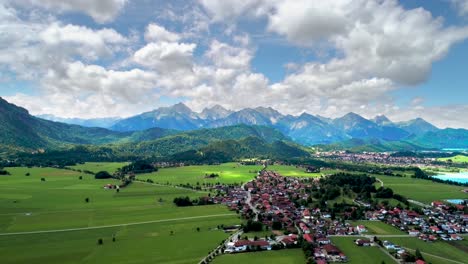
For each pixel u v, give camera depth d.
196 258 190.50
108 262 185.62
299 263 183.50
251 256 194.12
